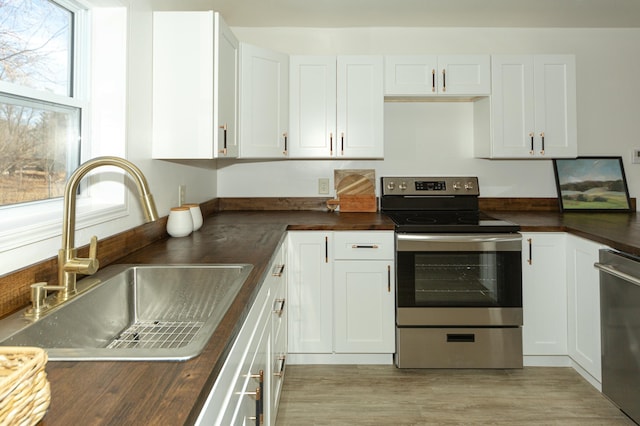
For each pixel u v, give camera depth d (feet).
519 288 7.61
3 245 3.30
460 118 10.11
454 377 7.66
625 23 9.64
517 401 6.84
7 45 3.96
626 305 5.86
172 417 1.86
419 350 7.70
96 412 1.90
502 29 9.89
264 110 8.29
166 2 7.01
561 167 10.02
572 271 7.55
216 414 2.47
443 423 6.27
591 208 9.83
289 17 9.21
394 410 6.61
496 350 7.66
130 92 5.64
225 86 6.86
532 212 9.83
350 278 7.91
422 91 8.96
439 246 7.56
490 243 7.54
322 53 9.90
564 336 7.84
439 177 9.86
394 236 7.82
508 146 8.96
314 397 7.00
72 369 2.31
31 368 1.66
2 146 3.92
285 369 7.91
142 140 6.07
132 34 5.69
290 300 7.94
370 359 8.20
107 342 4.07
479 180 10.14
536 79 8.93
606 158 9.98
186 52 6.45
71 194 3.64
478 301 7.63
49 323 3.25
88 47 5.32
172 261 4.93
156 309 4.68
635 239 6.23
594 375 6.85
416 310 7.64
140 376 2.25
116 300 4.31
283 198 10.24
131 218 5.69
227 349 2.69
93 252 3.77
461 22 9.53
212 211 9.66
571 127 8.97
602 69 9.95
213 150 6.46
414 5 8.60
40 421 1.82
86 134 5.30
